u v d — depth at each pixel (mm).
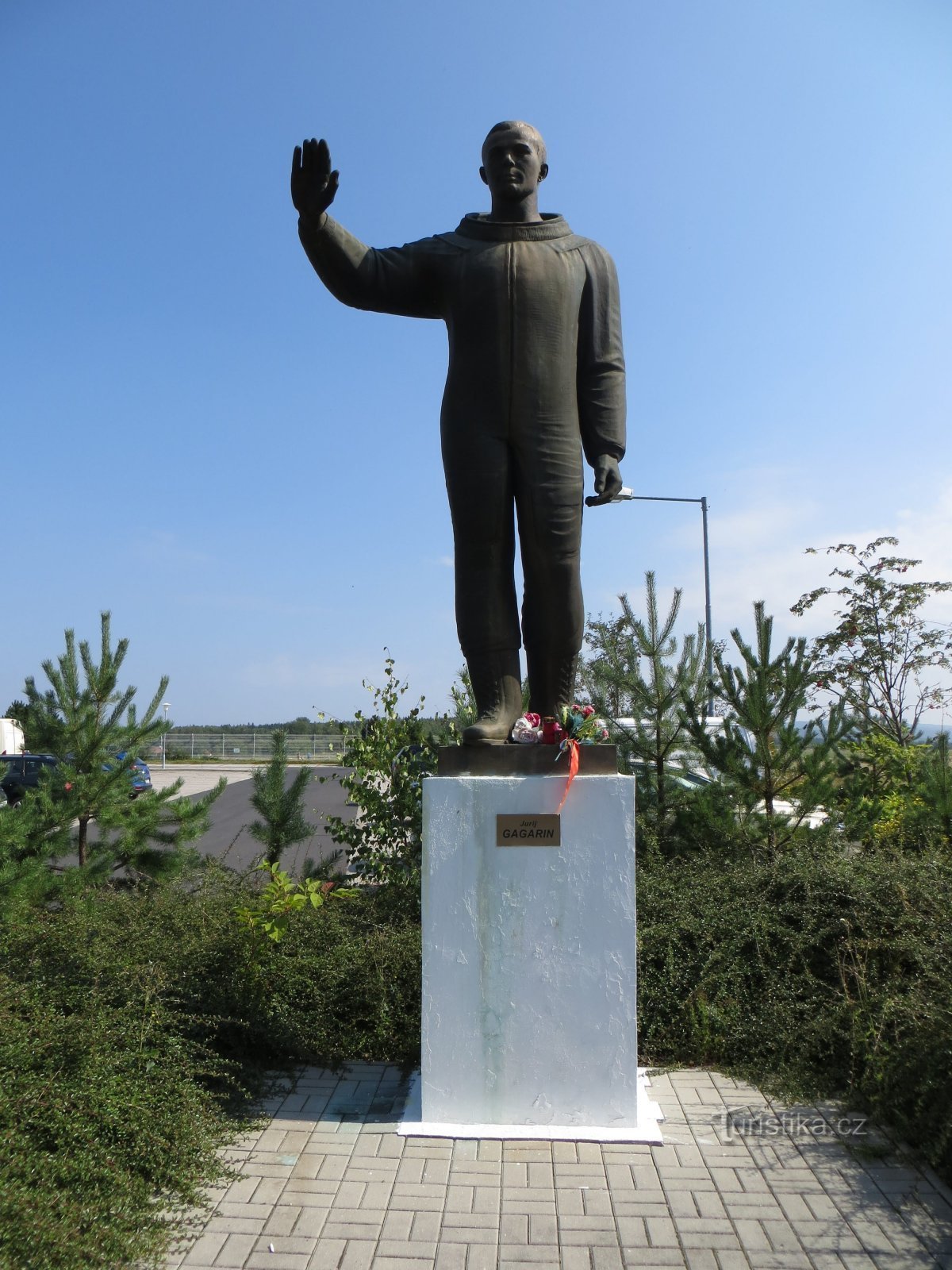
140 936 5156
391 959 5324
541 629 4469
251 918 4930
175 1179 3436
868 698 13102
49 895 6926
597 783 4023
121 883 7566
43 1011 4047
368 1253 3111
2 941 5062
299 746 42875
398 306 4473
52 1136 3354
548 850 4020
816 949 5523
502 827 4027
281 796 7730
